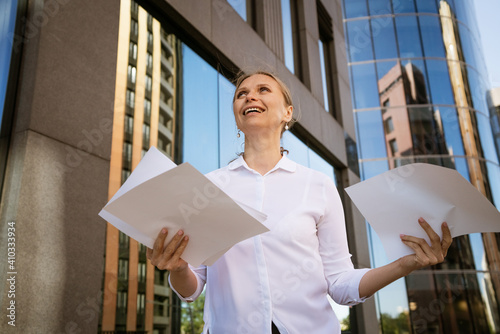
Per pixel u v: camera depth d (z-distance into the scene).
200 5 4.48
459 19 13.71
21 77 2.62
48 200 2.51
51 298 2.39
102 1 3.23
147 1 3.87
